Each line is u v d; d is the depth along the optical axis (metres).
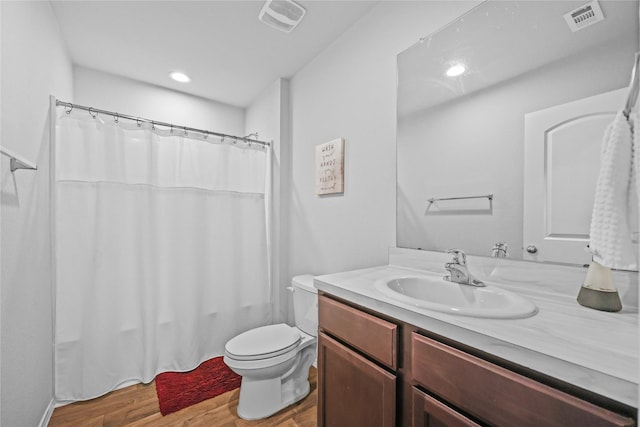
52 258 1.65
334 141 1.90
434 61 1.33
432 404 0.73
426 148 1.37
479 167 1.17
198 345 2.14
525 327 0.67
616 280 0.83
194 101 2.82
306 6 1.64
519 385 0.58
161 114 2.63
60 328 1.67
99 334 1.78
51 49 1.63
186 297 2.11
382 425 0.88
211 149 2.28
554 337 0.62
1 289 1.06
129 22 1.77
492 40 1.13
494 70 1.13
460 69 1.24
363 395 0.96
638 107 0.42
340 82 1.89
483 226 1.16
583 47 0.92
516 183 1.06
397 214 1.49
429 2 1.36
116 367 1.83
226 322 2.31
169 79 2.49
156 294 2.00
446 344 0.73
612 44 0.86
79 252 1.73
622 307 0.81
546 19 0.99
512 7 1.08
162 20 1.75
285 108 2.46
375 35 1.63
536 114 1.01
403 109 1.46
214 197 2.29
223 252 2.31
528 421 0.56
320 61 2.08
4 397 1.08
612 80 0.86
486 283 1.10
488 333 0.64
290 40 1.95
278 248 2.47
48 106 1.60
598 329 0.66
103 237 1.81
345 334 1.03
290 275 2.45
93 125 1.80
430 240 1.35
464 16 1.22
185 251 2.13
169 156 2.11
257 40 1.95
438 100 1.32
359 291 1.00
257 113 2.85
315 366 2.06
